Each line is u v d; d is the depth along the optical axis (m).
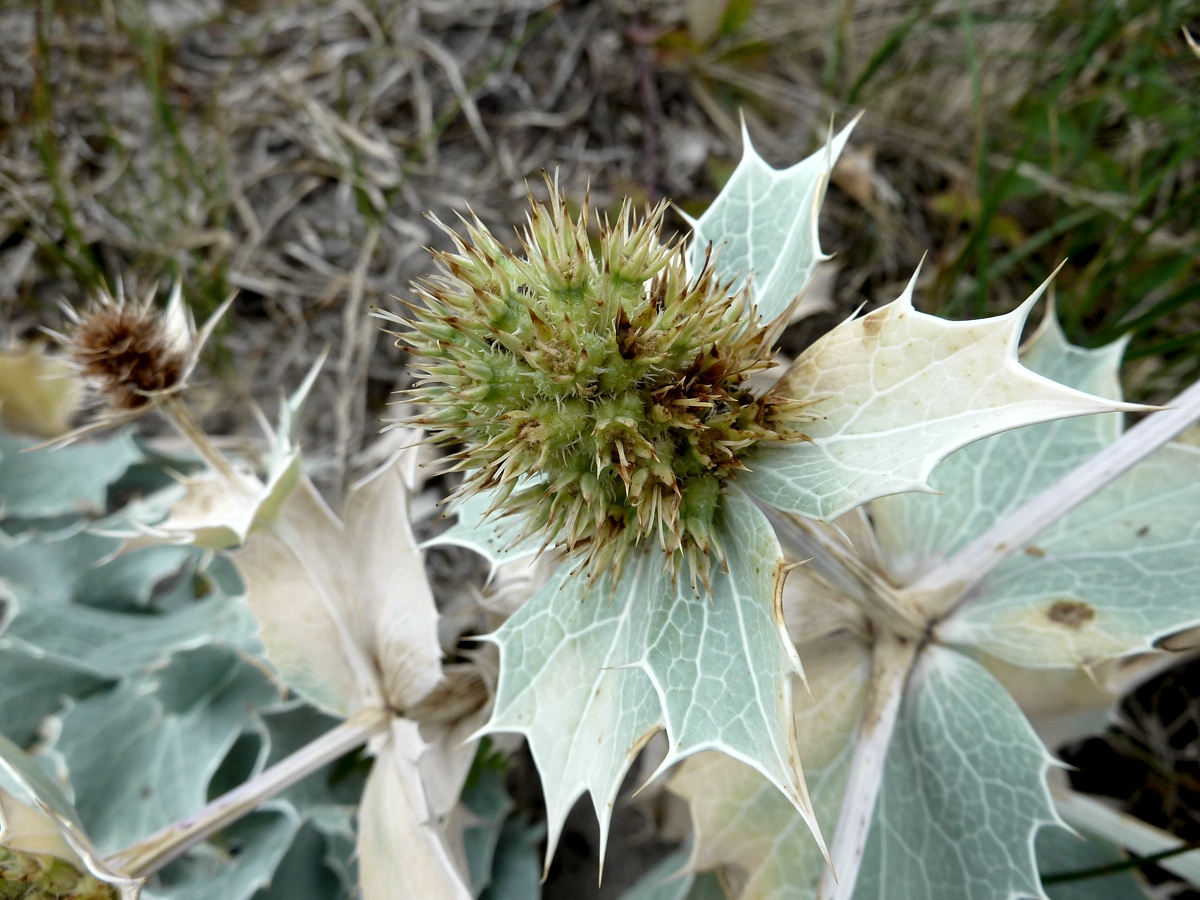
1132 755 0.12
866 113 0.16
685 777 0.09
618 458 0.07
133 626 0.12
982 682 0.08
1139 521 0.09
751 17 0.17
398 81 0.17
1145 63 0.14
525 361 0.06
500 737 0.11
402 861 0.09
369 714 0.09
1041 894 0.08
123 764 0.11
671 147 0.16
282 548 0.09
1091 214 0.14
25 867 0.07
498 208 0.16
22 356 0.14
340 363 0.15
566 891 0.12
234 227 0.16
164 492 0.14
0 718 0.11
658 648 0.07
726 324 0.07
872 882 0.08
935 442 0.05
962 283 0.15
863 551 0.09
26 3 0.16
